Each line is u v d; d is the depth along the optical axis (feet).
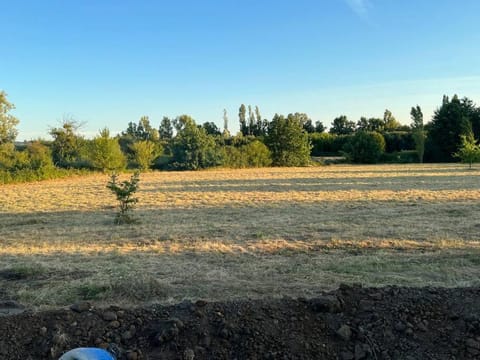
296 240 29.45
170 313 13.70
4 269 22.31
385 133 214.28
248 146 155.84
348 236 30.30
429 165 150.61
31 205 54.70
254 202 52.85
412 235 30.27
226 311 13.55
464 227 33.24
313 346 12.14
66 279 20.53
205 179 95.50
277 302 14.33
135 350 11.89
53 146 131.44
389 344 12.29
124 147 158.92
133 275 20.79
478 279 20.01
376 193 61.46
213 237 31.01
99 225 37.86
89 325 12.85
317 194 61.57
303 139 163.63
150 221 39.34
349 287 15.49
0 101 114.32
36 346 12.01
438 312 13.60
